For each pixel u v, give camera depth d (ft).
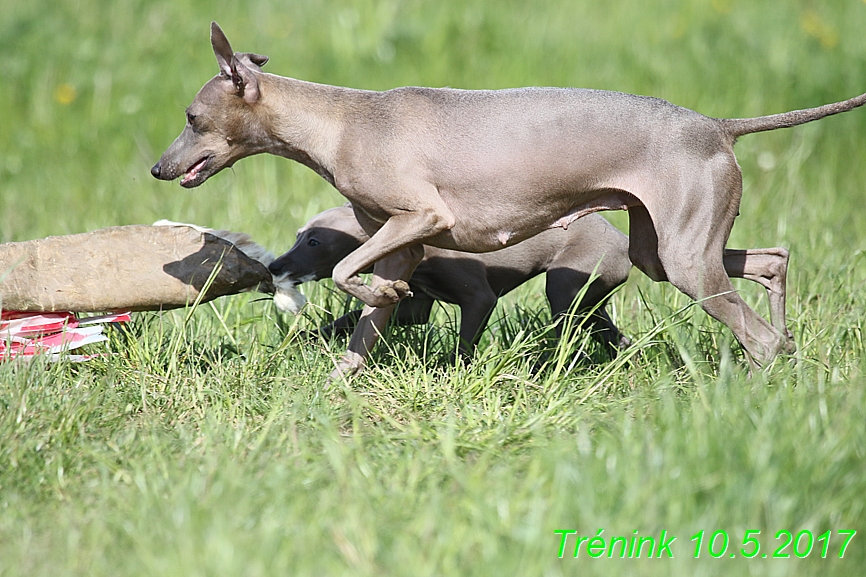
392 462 22.52
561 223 28.02
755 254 28.89
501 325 31.78
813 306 32.81
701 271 26.53
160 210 44.11
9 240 42.34
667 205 26.45
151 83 57.98
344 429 25.48
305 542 18.53
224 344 30.42
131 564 18.17
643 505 19.02
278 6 65.05
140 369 27.84
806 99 53.06
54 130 54.90
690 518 18.97
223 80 27.73
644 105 26.96
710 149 26.68
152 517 19.49
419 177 26.91
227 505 19.61
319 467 21.67
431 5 63.62
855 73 53.52
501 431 24.09
